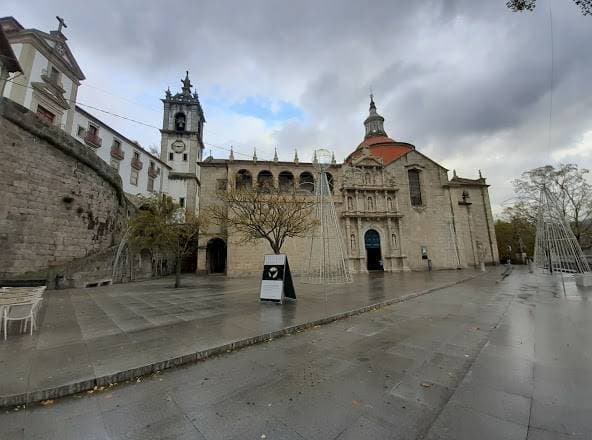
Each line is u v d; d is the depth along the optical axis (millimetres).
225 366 5059
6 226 15133
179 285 19766
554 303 10453
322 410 3506
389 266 34938
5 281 14820
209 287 18953
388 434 3000
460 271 32344
